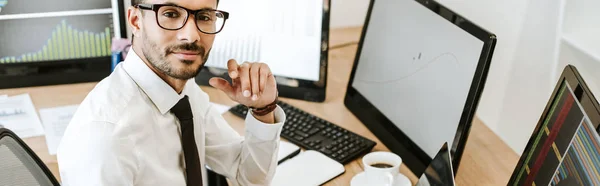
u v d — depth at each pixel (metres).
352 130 1.92
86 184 1.30
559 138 1.20
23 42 2.12
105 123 1.31
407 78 1.79
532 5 2.03
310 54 2.03
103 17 2.14
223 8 2.06
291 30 2.03
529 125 2.06
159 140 1.40
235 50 2.09
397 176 1.61
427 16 1.74
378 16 1.94
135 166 1.34
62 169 1.33
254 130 1.57
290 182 1.65
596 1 1.85
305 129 1.88
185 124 1.43
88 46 2.16
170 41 1.29
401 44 1.83
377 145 1.84
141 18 1.30
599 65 1.80
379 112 1.88
